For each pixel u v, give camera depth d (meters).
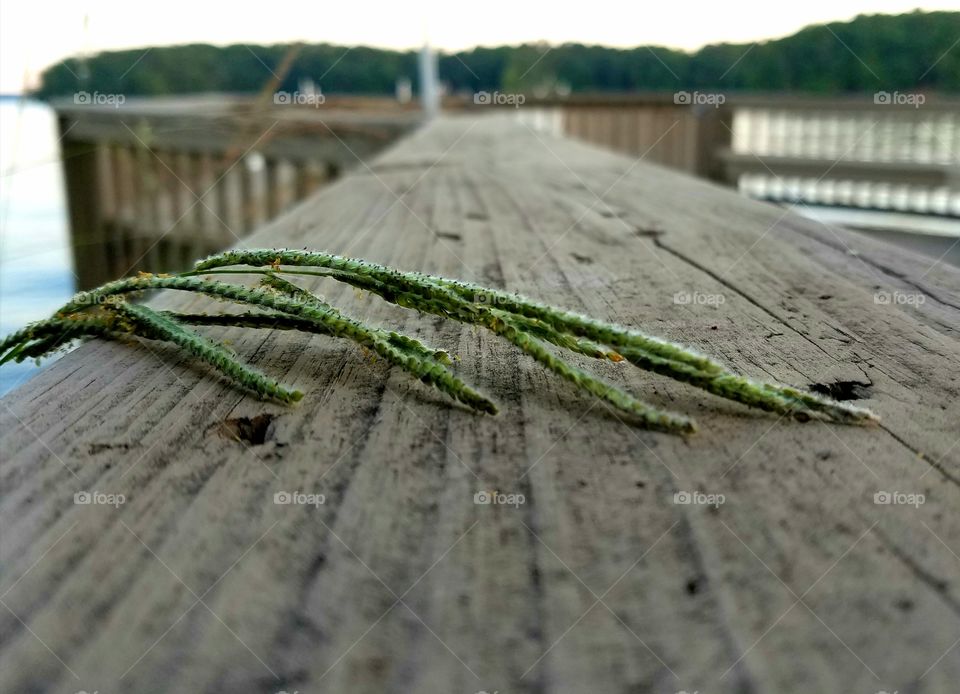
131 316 0.10
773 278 0.14
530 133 0.51
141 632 0.05
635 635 0.05
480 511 0.06
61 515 0.06
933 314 0.12
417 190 0.26
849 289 0.13
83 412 0.08
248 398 0.09
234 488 0.07
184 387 0.09
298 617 0.05
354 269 0.09
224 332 0.11
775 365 0.10
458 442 0.08
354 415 0.08
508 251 0.17
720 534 0.06
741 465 0.07
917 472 0.07
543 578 0.05
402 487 0.07
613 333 0.08
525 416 0.08
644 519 0.06
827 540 0.06
